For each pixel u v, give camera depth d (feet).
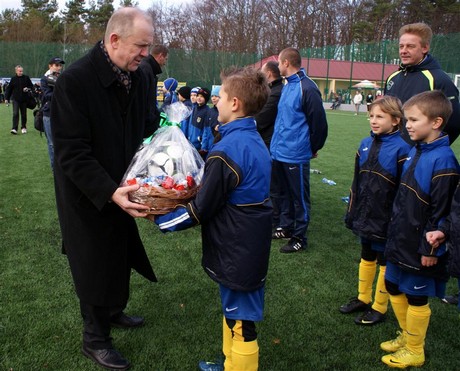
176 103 8.04
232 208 6.88
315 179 25.63
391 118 9.18
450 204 7.70
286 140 13.93
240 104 6.88
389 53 116.88
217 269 7.06
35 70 107.86
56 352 8.46
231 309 7.16
